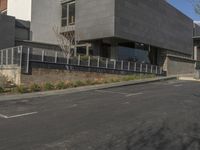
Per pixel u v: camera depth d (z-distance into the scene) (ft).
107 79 92.63
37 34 109.81
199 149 23.97
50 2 115.03
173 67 146.51
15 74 76.23
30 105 48.93
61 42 116.06
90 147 24.61
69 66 85.20
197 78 121.19
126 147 24.50
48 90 70.95
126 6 106.11
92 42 111.86
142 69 117.70
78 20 111.14
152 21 124.26
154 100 52.70
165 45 137.80
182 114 38.68
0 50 87.97
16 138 27.73
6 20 97.50
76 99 55.83
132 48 121.80
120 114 39.27
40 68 77.82
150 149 23.99
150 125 32.42
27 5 110.83
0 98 57.62
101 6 103.45
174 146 24.77
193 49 181.88
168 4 141.08
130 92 66.90
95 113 40.27
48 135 28.68
